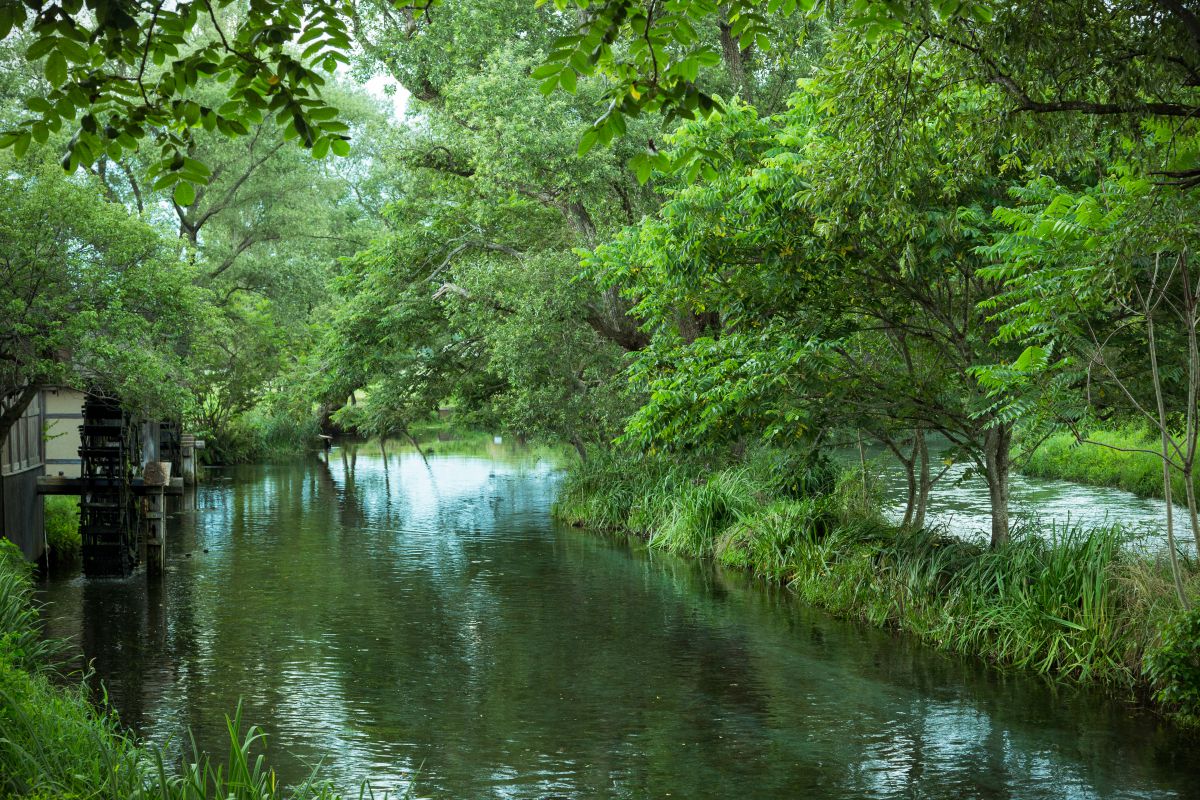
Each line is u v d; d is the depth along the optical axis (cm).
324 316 4212
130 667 1223
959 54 795
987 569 1292
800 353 1219
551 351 2294
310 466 4225
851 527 1662
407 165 2525
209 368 3972
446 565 1925
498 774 873
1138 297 977
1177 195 774
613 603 1566
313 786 834
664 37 479
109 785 659
